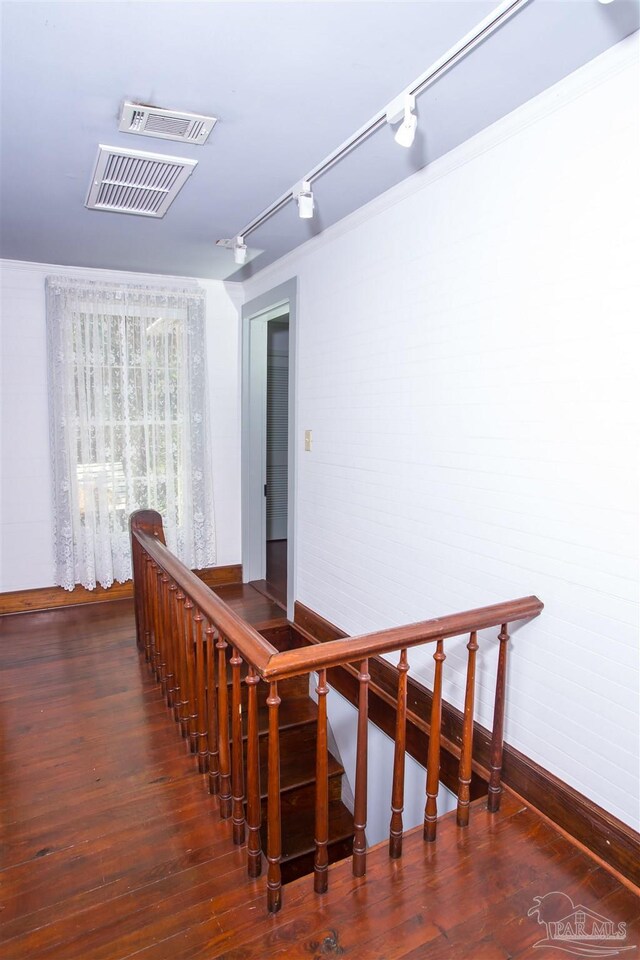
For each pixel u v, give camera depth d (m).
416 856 1.70
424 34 1.47
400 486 2.56
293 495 3.55
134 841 1.81
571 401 1.75
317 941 1.43
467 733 1.79
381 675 2.72
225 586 4.44
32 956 1.42
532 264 1.86
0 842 1.81
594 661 1.72
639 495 1.58
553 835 1.79
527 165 1.86
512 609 1.80
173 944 1.44
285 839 2.61
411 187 2.36
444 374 2.27
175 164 2.21
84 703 2.68
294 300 3.43
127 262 3.65
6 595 3.80
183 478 4.16
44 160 2.18
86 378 3.79
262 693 3.20
